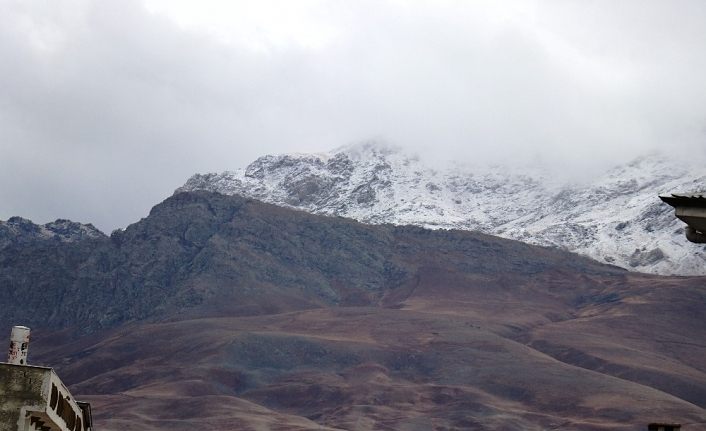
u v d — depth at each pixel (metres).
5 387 60.19
